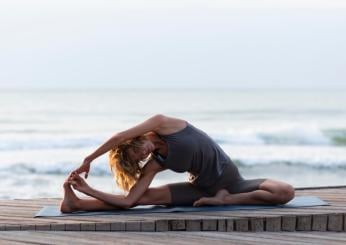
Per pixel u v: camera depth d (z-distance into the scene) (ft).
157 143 26.53
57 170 69.15
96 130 120.98
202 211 26.50
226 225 25.02
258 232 25.04
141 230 24.63
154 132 26.58
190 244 22.66
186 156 26.35
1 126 125.08
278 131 96.22
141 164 27.43
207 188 27.48
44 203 29.81
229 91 370.73
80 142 90.48
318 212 26.13
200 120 151.02
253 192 27.35
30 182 61.82
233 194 27.58
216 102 217.77
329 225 25.90
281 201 27.37
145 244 22.58
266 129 100.94
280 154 81.71
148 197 27.22
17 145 87.86
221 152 27.22
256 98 257.55
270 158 76.69
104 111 164.25
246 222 25.11
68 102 208.74
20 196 53.98
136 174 27.02
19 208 28.40
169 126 26.32
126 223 24.59
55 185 60.13
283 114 168.66
